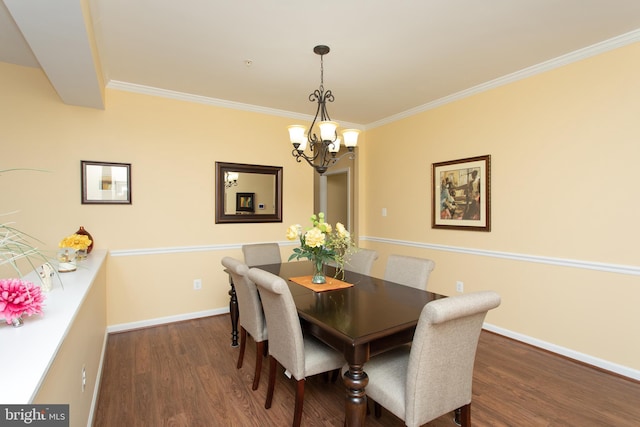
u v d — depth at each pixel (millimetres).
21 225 2879
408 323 1613
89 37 1938
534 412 2012
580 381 2373
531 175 2967
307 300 1995
